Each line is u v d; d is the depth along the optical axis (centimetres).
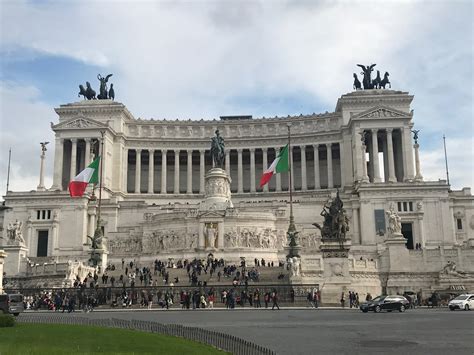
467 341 2575
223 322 3731
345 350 2320
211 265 7731
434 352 2227
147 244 9588
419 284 7375
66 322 3669
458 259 7538
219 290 5984
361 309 4953
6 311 4372
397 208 10500
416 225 10388
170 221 9388
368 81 13638
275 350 2330
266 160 13700
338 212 6175
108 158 13025
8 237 8112
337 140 13238
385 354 2194
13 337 2602
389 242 7656
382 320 3872
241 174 13600
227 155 13850
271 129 13912
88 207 11100
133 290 5906
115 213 11094
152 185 13525
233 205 10512
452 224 10431
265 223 9300
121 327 3262
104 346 2312
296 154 14275
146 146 13738
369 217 10488
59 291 5869
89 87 13938
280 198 12950
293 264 6197
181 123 14038
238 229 9081
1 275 5234
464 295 5516
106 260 8450
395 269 7538
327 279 5975
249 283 6431
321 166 14038
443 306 6362
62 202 10975
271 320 3894
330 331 3089
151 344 2377
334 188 13025
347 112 13125
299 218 10562
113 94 14162
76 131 12925
